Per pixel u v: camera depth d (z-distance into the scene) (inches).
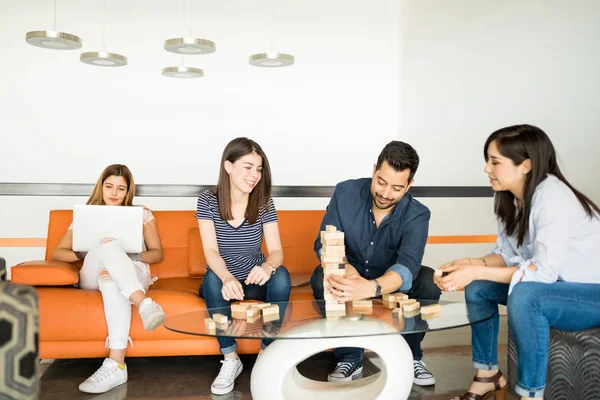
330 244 79.7
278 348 76.5
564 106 167.3
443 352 125.7
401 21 200.8
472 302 90.7
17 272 106.8
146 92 187.9
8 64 179.6
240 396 98.4
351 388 83.0
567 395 80.7
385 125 201.9
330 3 197.9
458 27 189.3
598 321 78.4
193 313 81.9
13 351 41.0
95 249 107.8
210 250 103.0
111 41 185.8
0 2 178.7
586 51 163.3
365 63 200.1
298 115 197.0
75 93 183.3
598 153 160.9
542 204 81.6
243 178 102.1
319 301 87.7
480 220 193.0
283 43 195.8
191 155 190.7
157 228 130.8
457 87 191.2
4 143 179.6
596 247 82.4
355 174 200.5
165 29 188.7
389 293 88.1
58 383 104.4
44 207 182.4
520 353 79.1
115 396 98.1
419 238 97.0
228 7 192.2
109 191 120.0
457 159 193.2
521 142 83.1
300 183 197.5
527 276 79.9
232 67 192.9
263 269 98.0
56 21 182.4
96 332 103.9
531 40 173.5
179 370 113.2
